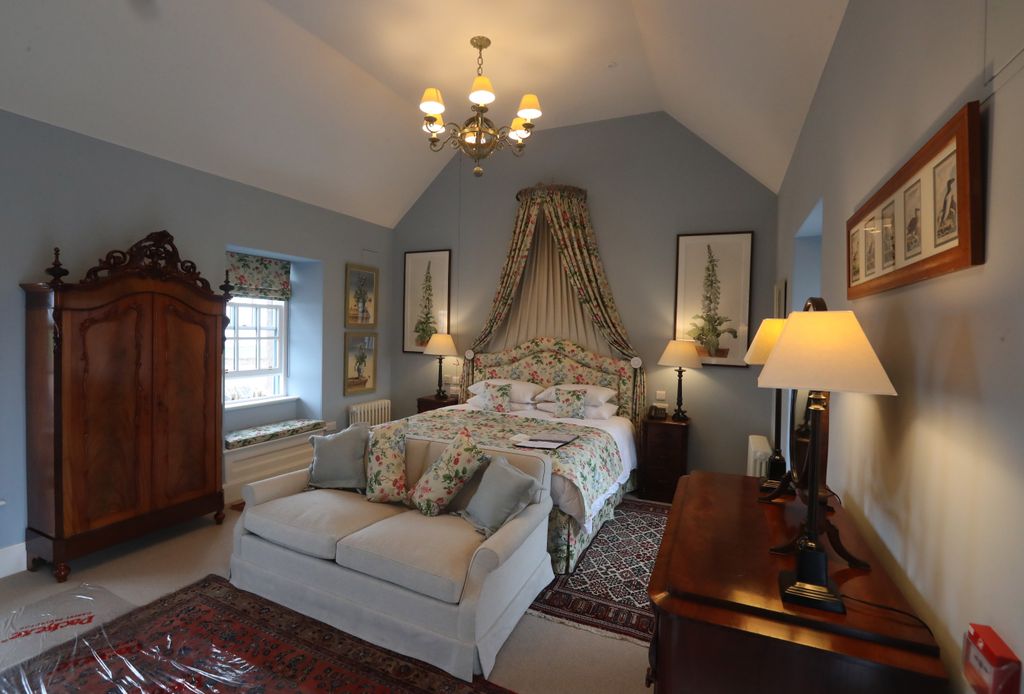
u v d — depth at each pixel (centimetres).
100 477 300
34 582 282
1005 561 86
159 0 288
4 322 290
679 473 434
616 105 466
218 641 229
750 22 234
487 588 215
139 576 290
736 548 151
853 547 153
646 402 482
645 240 488
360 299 564
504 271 529
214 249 409
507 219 546
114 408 306
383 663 216
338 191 511
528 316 535
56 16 267
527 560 256
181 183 383
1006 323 87
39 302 288
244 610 254
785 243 382
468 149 329
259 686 201
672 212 478
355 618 233
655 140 482
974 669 90
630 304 495
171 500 338
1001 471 88
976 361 98
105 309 301
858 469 177
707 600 124
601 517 361
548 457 287
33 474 293
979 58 99
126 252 329
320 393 524
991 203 93
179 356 342
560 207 494
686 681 121
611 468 371
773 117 313
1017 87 85
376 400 593
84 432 292
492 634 218
